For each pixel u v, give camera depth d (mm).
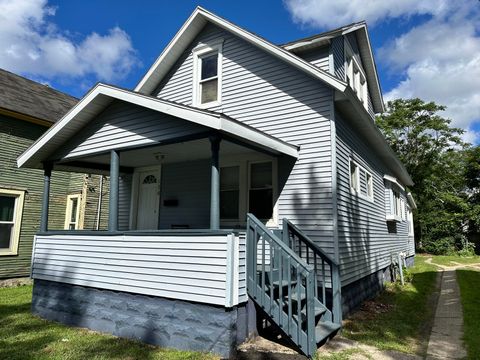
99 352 4473
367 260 8031
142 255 5137
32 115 10539
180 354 4355
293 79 6871
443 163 25078
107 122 6082
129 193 8953
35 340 4988
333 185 6082
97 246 5738
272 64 7219
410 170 25094
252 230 4809
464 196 25078
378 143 9086
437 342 4965
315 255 5812
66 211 11781
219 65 8039
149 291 4969
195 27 8375
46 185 7055
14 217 10203
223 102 7797
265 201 6887
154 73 8992
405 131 25984
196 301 4512
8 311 6863
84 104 5977
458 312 6820
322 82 6473
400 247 13383
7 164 10062
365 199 8312
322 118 6398
